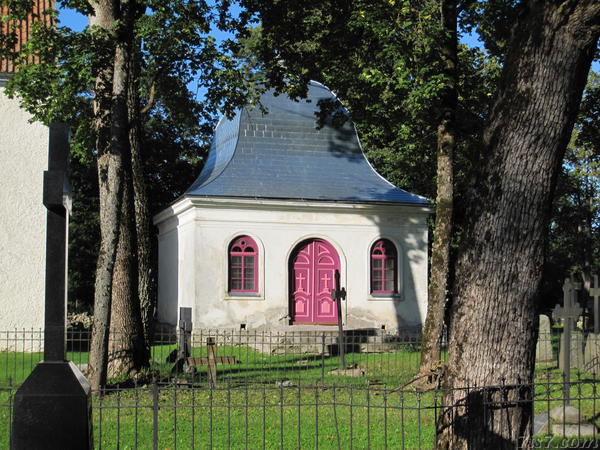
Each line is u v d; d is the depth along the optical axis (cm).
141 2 1517
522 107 765
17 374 1600
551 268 4766
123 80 1464
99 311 1412
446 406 816
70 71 1488
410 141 2428
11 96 1564
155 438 848
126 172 1594
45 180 773
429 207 2703
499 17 1817
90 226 3441
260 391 1409
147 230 1891
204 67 1689
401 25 1697
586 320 3291
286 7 1792
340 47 1873
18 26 1599
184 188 3828
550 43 752
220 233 2545
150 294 1898
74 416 732
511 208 776
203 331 2480
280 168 2742
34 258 2125
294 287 2616
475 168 811
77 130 1881
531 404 805
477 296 792
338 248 2641
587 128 2109
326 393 1410
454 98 1694
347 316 2625
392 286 2695
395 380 1602
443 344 2134
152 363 1794
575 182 4325
